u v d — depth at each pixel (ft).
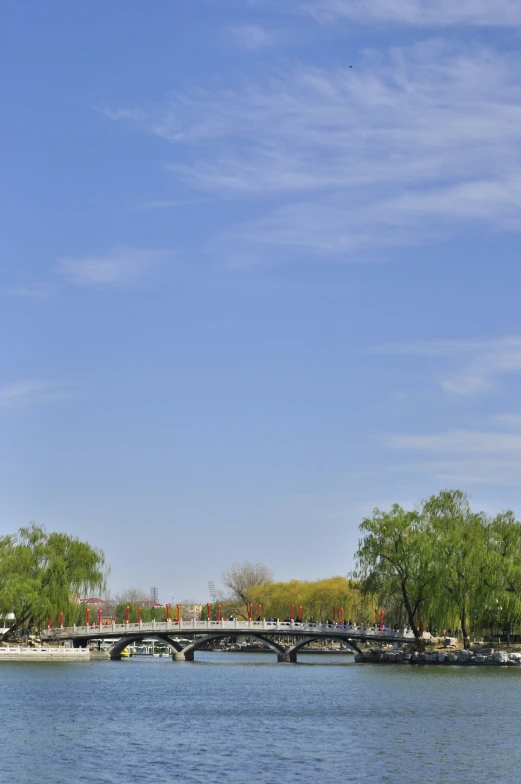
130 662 536.83
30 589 473.26
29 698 316.81
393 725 253.44
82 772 195.11
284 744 225.76
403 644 508.12
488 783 186.91
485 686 347.56
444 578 437.99
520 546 447.83
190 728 249.96
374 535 463.42
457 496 480.23
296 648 529.04
